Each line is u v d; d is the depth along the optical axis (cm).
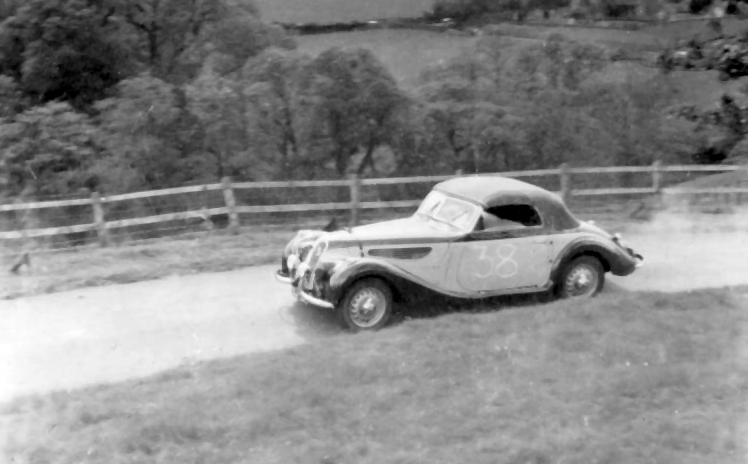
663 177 2323
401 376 680
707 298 919
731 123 1356
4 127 1972
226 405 627
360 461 531
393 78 2191
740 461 522
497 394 634
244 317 946
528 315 852
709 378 660
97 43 2162
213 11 2303
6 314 964
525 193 956
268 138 2086
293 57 2138
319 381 669
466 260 920
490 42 2444
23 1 2139
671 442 549
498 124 2205
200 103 2014
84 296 1039
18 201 1880
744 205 1691
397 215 1948
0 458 550
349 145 2152
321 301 880
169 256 1231
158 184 2011
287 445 559
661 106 2250
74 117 2011
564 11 2470
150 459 542
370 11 2742
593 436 557
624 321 823
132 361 804
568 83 2377
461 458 528
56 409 640
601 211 1691
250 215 2044
